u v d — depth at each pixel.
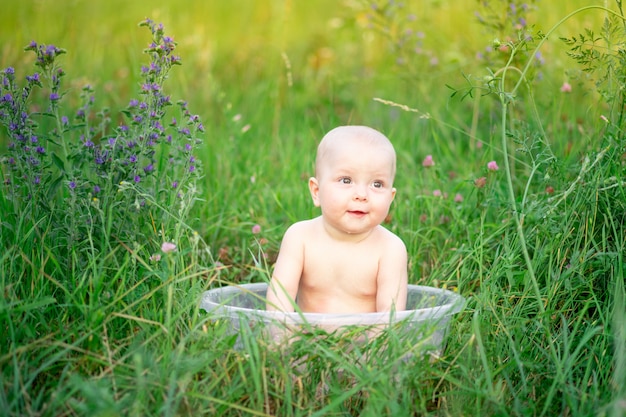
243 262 3.27
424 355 2.10
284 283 2.49
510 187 2.44
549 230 2.65
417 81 4.57
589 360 2.17
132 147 2.64
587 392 2.21
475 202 3.34
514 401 2.12
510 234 2.87
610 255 2.45
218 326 2.23
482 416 2.02
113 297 2.30
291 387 2.09
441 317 2.24
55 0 5.83
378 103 4.91
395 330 2.16
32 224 2.56
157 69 2.65
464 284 2.85
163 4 6.78
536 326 2.43
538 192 2.89
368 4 4.58
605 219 2.57
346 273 2.51
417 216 3.38
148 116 2.63
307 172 3.76
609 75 2.78
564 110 4.14
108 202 2.59
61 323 2.20
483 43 4.69
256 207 3.65
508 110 3.81
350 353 2.13
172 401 1.93
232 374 2.14
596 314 2.55
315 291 2.53
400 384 2.03
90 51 5.44
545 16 4.40
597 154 2.74
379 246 2.52
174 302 2.35
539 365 2.19
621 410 1.81
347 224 2.43
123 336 2.32
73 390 1.86
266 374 2.10
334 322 2.16
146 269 2.48
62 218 2.67
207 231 3.28
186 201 2.67
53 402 1.88
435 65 4.65
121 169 2.60
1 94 2.64
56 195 2.81
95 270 2.26
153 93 2.65
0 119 2.58
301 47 6.41
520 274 2.63
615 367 2.18
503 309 2.48
